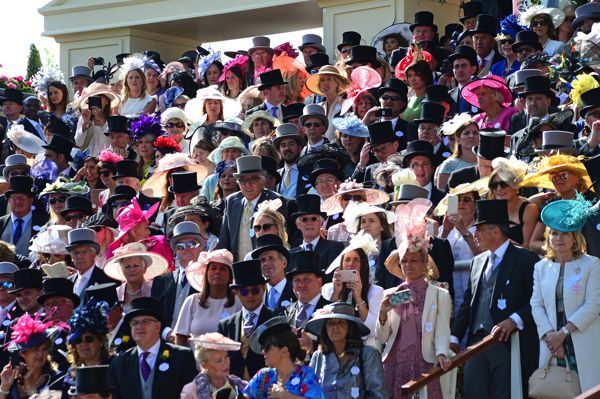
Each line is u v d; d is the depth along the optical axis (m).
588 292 15.93
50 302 19.50
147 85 30.83
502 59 26.36
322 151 22.80
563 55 23.09
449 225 18.70
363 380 15.57
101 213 23.00
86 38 38.91
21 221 25.17
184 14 37.09
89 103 29.25
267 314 17.50
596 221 16.70
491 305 16.53
